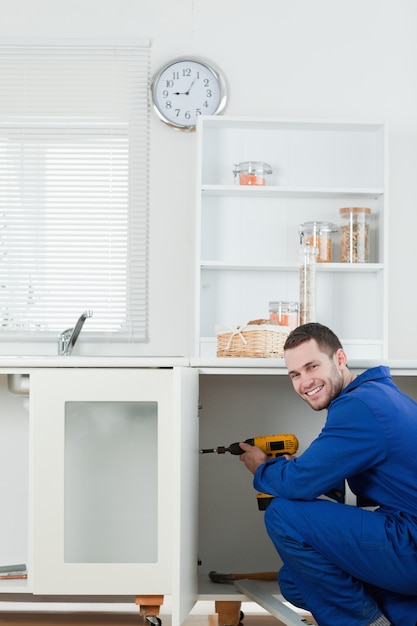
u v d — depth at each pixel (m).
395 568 2.44
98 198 3.70
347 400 2.53
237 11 3.74
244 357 3.12
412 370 3.04
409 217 3.72
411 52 3.73
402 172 3.73
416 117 3.73
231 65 3.74
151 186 3.70
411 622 2.48
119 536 2.85
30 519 2.84
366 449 2.47
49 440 2.85
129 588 2.84
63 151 3.71
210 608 3.43
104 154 3.71
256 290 3.65
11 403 3.57
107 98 3.72
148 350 3.66
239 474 3.50
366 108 3.75
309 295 3.39
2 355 3.65
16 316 3.67
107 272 3.68
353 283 3.68
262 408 3.53
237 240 3.68
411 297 3.71
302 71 3.75
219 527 3.48
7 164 3.70
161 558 2.83
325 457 2.49
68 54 3.72
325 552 2.49
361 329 3.67
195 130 3.70
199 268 3.51
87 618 3.23
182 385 2.61
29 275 3.68
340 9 3.74
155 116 3.71
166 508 2.84
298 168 3.70
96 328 3.67
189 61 3.71
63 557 2.84
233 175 3.69
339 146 3.71
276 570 3.47
